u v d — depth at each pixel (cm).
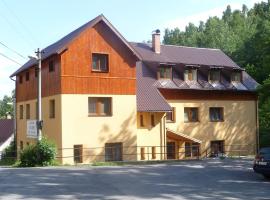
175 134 3669
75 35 3089
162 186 1697
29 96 3722
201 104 3934
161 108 3491
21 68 3919
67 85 3045
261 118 4584
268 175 2012
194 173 2177
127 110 3256
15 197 1384
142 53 4016
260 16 10775
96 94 3141
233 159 3186
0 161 3947
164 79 3834
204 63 4106
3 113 11744
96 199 1371
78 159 3058
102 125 3153
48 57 3177
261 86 3186
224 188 1689
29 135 2958
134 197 1424
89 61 3130
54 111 3167
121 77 3247
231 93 4106
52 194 1446
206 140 3934
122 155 3212
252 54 5738
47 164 2562
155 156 3569
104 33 3197
